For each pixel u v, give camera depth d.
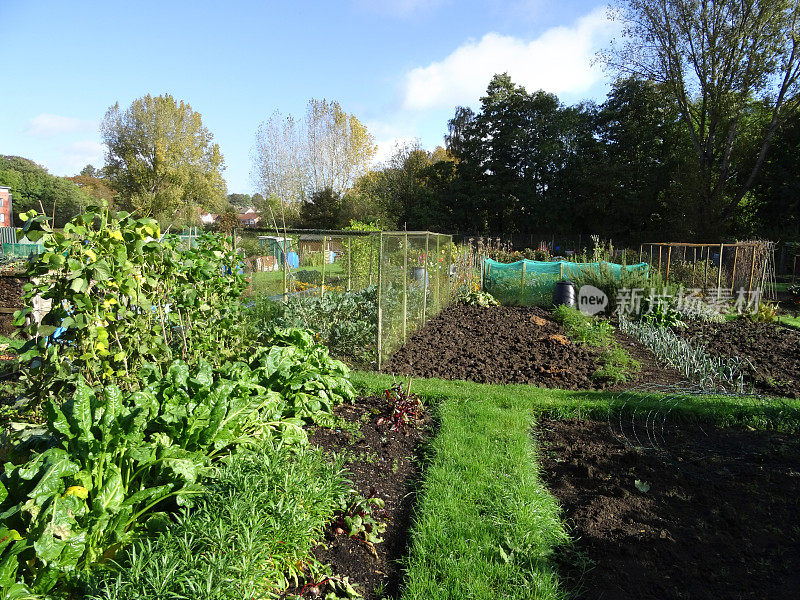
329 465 3.27
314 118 41.62
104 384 3.71
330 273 9.98
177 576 1.95
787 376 7.07
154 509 2.74
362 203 35.75
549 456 4.55
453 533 3.20
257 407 3.57
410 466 4.18
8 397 4.30
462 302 13.82
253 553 2.22
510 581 2.80
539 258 19.39
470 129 39.34
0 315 8.70
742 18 25.30
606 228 33.91
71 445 2.56
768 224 28.53
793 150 27.33
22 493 2.36
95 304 3.55
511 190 36.81
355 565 2.90
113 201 47.56
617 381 6.77
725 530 3.41
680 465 4.38
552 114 36.84
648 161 33.22
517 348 8.48
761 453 4.61
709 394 6.09
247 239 7.79
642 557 3.09
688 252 24.23
